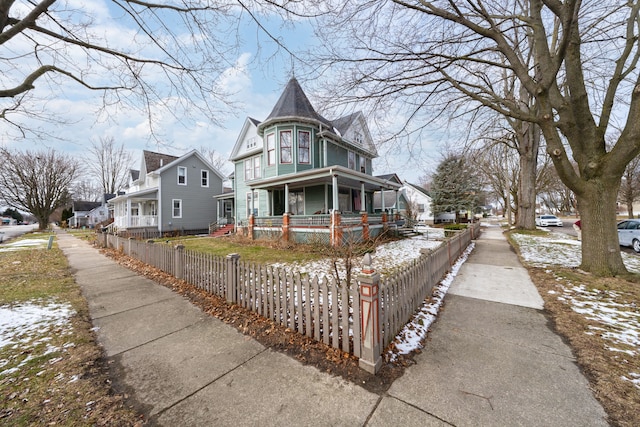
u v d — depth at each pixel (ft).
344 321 9.33
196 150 73.20
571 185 19.27
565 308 13.32
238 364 8.99
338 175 38.91
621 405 6.70
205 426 6.34
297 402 7.09
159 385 7.91
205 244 43.83
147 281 20.33
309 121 49.52
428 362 8.86
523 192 56.24
